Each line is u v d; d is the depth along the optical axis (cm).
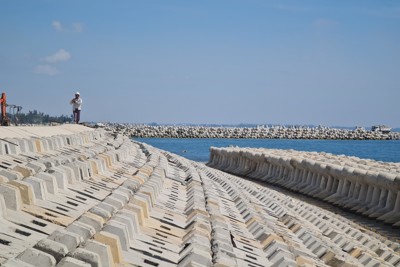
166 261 1059
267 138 15500
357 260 1617
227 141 14425
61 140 2381
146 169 2298
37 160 1493
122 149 2850
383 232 2389
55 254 768
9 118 3042
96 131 3972
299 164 3897
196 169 3328
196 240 1198
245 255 1301
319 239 1752
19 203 982
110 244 920
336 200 3147
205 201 1916
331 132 16638
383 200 2728
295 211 2548
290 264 1264
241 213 2003
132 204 1304
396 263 1667
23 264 700
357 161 4150
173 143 13062
